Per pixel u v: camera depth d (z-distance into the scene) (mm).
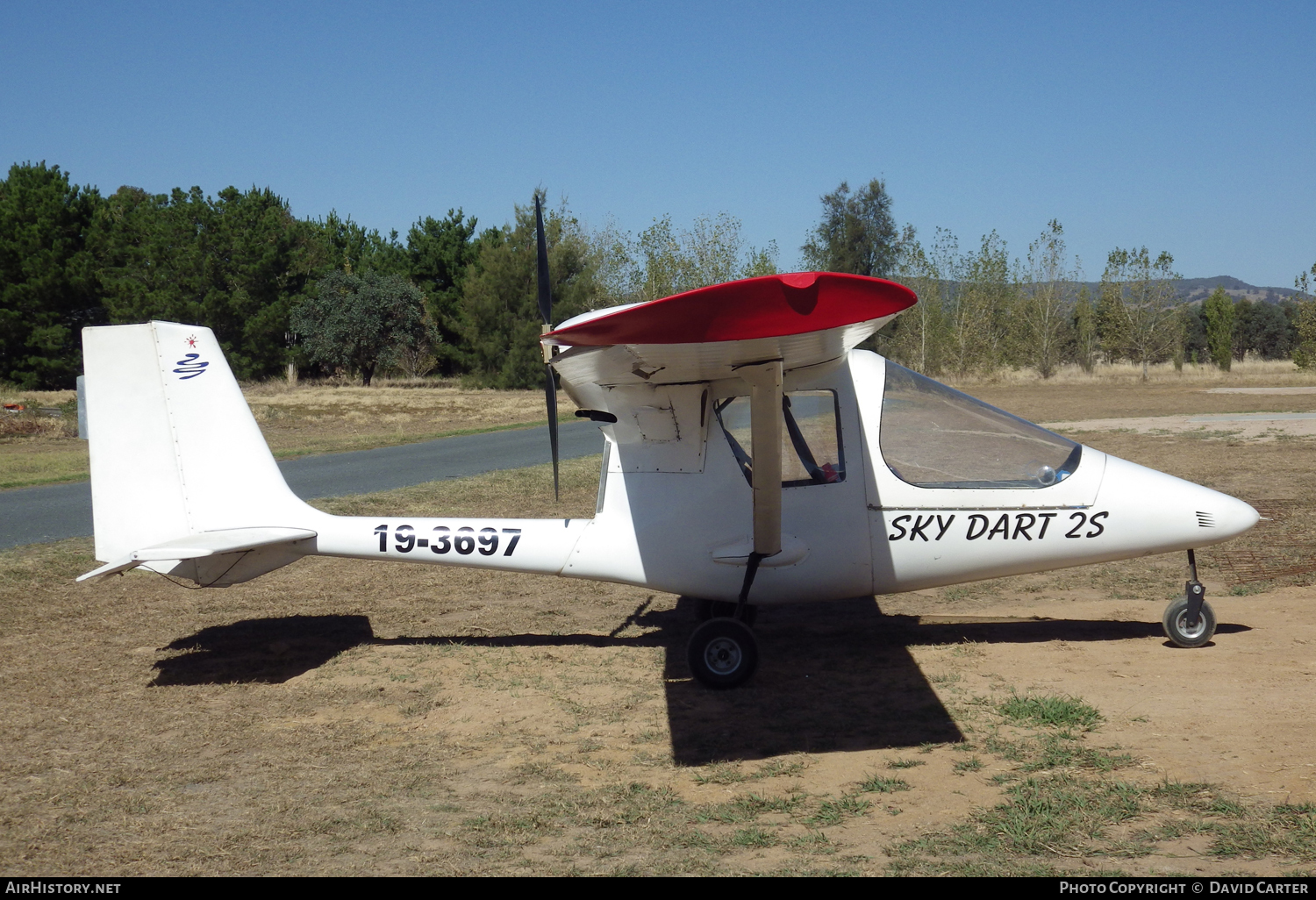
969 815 3852
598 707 5531
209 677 6234
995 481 6000
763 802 4105
